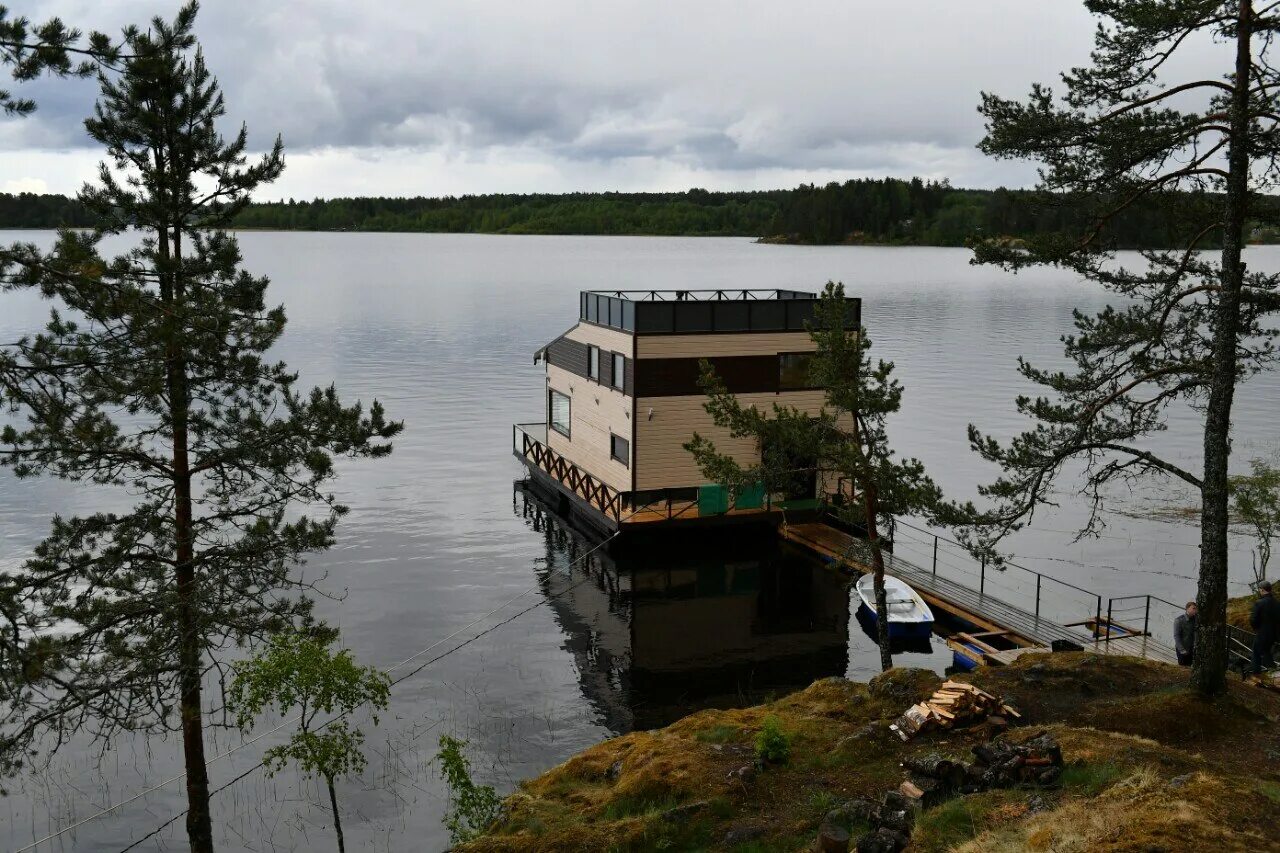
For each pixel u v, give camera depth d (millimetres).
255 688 16234
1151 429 18625
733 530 38062
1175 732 15781
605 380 39562
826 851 12586
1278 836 11125
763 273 191625
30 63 10219
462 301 140500
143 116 16781
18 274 11625
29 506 43688
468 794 16984
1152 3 15750
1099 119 16859
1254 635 21734
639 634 29953
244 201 18422
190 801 16688
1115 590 34281
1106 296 153500
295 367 82625
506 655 28562
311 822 19812
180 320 13789
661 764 16250
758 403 37656
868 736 16250
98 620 15812
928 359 85625
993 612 28719
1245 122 15375
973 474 49375
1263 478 29141
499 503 46375
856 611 31406
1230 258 15844
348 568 37031
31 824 20094
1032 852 11125
